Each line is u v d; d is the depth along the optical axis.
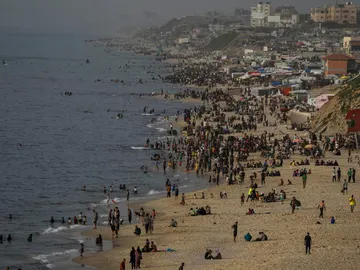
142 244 122.81
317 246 106.12
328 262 95.94
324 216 128.38
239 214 137.25
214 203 150.75
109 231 134.88
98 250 121.69
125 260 113.44
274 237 115.75
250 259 102.62
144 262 108.50
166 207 152.50
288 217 129.62
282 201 144.50
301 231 117.25
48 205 159.75
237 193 159.88
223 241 117.56
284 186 158.88
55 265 114.00
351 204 131.38
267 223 127.00
